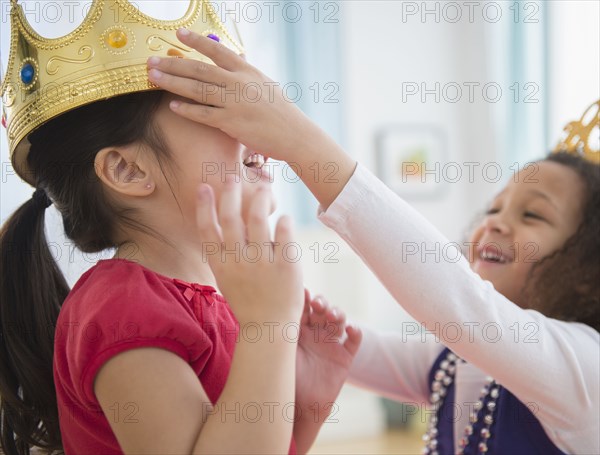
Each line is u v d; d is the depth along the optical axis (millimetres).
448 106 3406
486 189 3301
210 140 656
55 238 878
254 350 563
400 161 3348
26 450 779
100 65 626
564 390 775
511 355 744
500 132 3156
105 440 614
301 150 652
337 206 673
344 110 3178
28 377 745
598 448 802
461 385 990
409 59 3346
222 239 578
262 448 541
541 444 869
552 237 977
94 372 562
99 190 688
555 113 2615
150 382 551
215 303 690
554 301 958
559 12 2592
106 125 656
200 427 554
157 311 584
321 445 2781
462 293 720
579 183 1001
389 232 685
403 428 2955
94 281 638
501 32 3082
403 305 721
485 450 904
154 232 681
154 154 655
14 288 750
